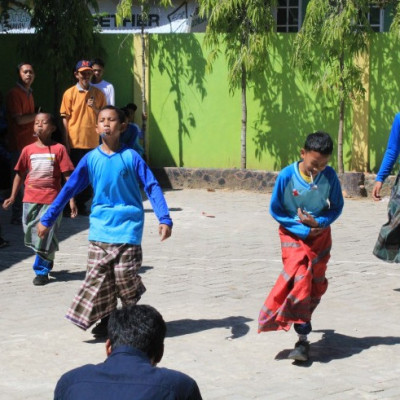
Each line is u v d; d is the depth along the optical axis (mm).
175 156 23375
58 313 11070
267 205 20047
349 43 21047
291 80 22547
